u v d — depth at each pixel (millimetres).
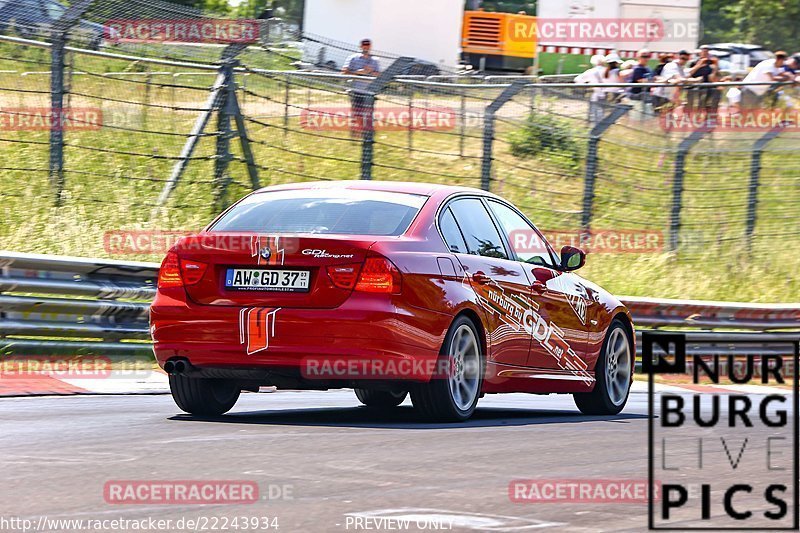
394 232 25344
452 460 20141
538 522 15039
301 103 55750
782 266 64312
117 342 37469
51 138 51312
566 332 29891
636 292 60125
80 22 51219
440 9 99875
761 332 52219
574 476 18844
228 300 24781
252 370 24719
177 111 56844
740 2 156875
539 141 62844
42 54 52438
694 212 66188
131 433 22688
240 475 17984
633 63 86125
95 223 50125
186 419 25547
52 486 16859
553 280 29781
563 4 98062
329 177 57844
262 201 26844
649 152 66062
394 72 56469
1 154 53406
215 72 53312
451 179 60594
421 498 16484
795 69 82438
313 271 24438
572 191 63094
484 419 27688
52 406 27406
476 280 26453
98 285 36875
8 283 34438
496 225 28719
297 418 26625
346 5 98125
